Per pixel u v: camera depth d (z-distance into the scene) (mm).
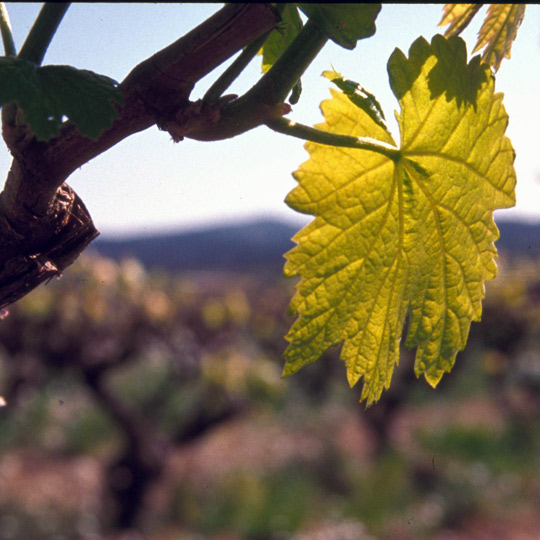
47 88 673
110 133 715
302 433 12422
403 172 1029
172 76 708
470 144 1059
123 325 7875
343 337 1077
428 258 1106
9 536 8477
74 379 8766
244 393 8047
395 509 9297
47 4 683
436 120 1010
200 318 8617
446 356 1162
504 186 1139
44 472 11039
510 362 11477
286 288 11695
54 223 784
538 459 10469
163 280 8898
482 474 9938
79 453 12000
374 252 1055
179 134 741
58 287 7879
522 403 12312
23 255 779
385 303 1099
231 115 771
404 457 10914
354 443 12055
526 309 11227
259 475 10359
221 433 12117
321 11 772
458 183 1075
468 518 8828
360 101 972
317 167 991
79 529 8570
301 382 12469
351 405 14039
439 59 984
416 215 1065
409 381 11195
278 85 782
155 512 9023
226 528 8953
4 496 9711
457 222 1103
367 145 924
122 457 8414
